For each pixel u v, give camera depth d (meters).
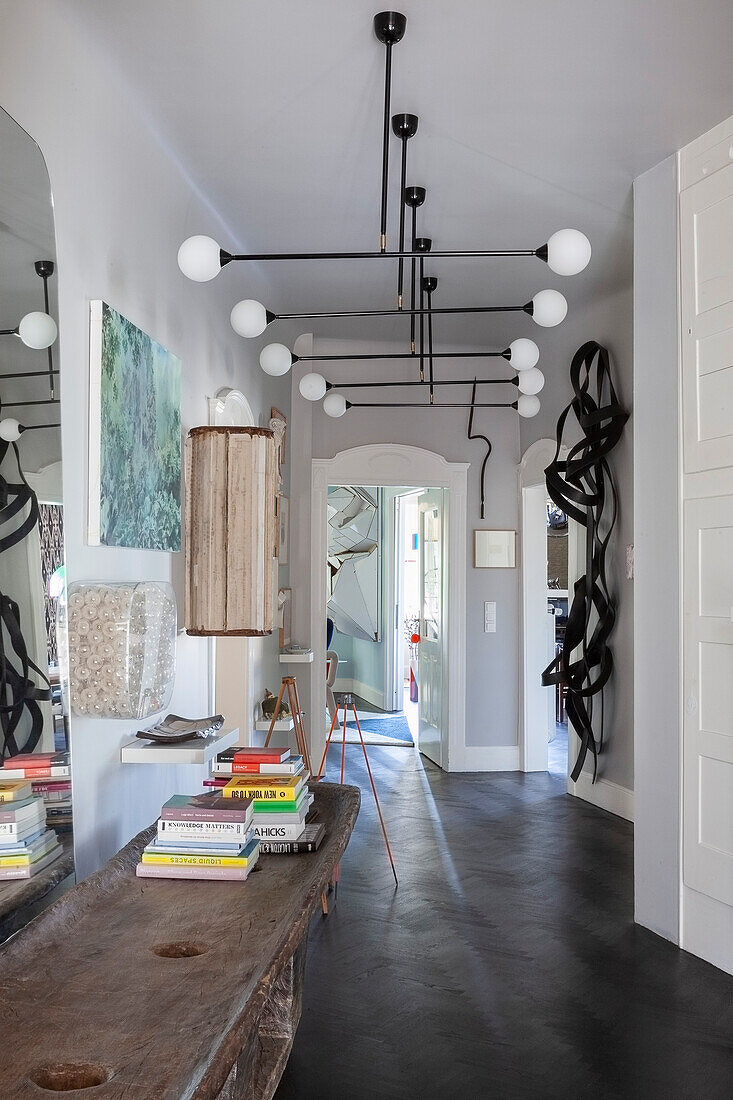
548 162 4.29
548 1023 3.28
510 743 7.98
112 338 3.19
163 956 2.02
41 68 2.81
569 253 3.18
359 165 4.30
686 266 4.04
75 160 3.05
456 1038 3.16
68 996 1.78
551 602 10.96
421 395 7.94
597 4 3.08
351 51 3.34
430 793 6.96
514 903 4.53
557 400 7.21
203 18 3.11
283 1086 2.83
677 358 4.12
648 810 4.26
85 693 2.97
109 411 3.16
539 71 3.50
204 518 3.90
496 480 8.04
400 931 4.13
